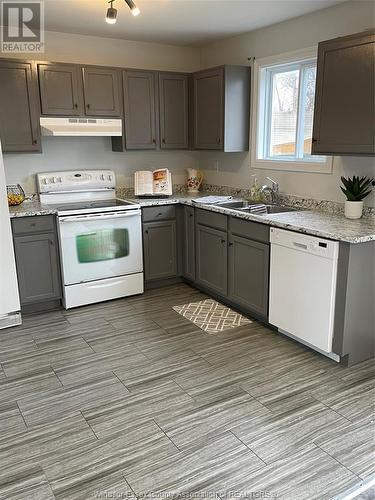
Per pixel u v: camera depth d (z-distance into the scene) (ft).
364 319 9.09
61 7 10.45
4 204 10.84
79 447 6.92
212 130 13.76
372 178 10.09
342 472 6.30
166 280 14.57
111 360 9.64
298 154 12.44
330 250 8.61
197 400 8.11
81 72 12.55
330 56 9.26
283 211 12.19
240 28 12.55
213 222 12.48
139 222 13.21
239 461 6.54
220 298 13.25
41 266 12.00
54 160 13.66
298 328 9.86
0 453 6.82
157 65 14.92
